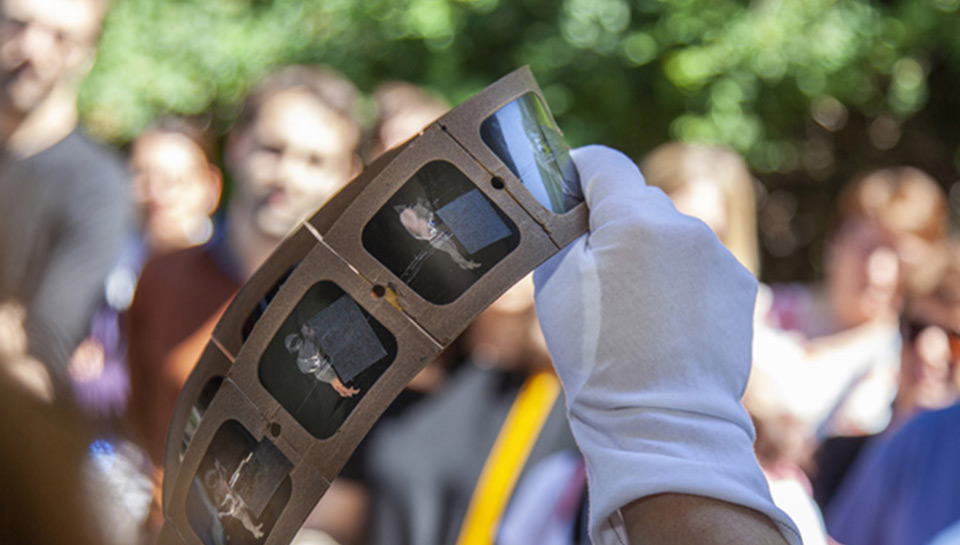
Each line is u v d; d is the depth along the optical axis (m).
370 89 7.47
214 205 3.99
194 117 8.45
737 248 2.60
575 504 2.03
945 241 3.13
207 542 0.88
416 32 7.42
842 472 2.79
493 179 0.87
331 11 7.89
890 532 2.40
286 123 2.50
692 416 0.78
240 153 2.57
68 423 0.47
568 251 0.87
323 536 2.07
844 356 3.07
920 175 3.27
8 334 0.81
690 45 7.24
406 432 2.10
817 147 8.34
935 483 2.31
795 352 2.96
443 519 2.06
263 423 0.86
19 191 2.40
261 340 0.86
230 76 8.23
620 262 0.82
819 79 7.28
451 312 0.85
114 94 8.36
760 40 7.18
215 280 2.47
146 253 3.50
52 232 2.39
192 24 8.45
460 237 0.85
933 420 2.37
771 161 7.63
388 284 0.85
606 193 0.88
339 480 2.09
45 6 2.50
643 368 0.80
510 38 7.39
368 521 2.07
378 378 0.84
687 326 0.80
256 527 0.86
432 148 0.86
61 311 2.31
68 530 0.45
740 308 0.83
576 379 0.83
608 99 7.19
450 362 2.22
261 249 2.49
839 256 3.26
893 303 3.11
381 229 0.85
